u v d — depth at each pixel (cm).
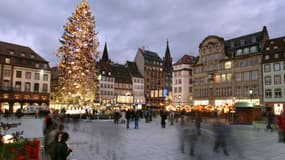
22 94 6050
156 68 11144
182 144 1323
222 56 6109
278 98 4975
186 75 7625
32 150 606
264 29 5722
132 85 10119
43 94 6419
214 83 6216
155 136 1734
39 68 6456
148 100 10525
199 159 995
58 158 626
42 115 4241
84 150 1173
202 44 6662
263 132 2066
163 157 1023
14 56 6056
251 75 5478
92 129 2216
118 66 10294
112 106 7256
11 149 625
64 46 3472
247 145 1346
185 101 7500
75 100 3531
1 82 5791
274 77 5084
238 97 5659
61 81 3594
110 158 1003
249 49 5678
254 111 3112
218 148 1203
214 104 6141
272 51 5188
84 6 3569
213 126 1188
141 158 1006
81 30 3478
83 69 3475
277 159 996
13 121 3206
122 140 1523
